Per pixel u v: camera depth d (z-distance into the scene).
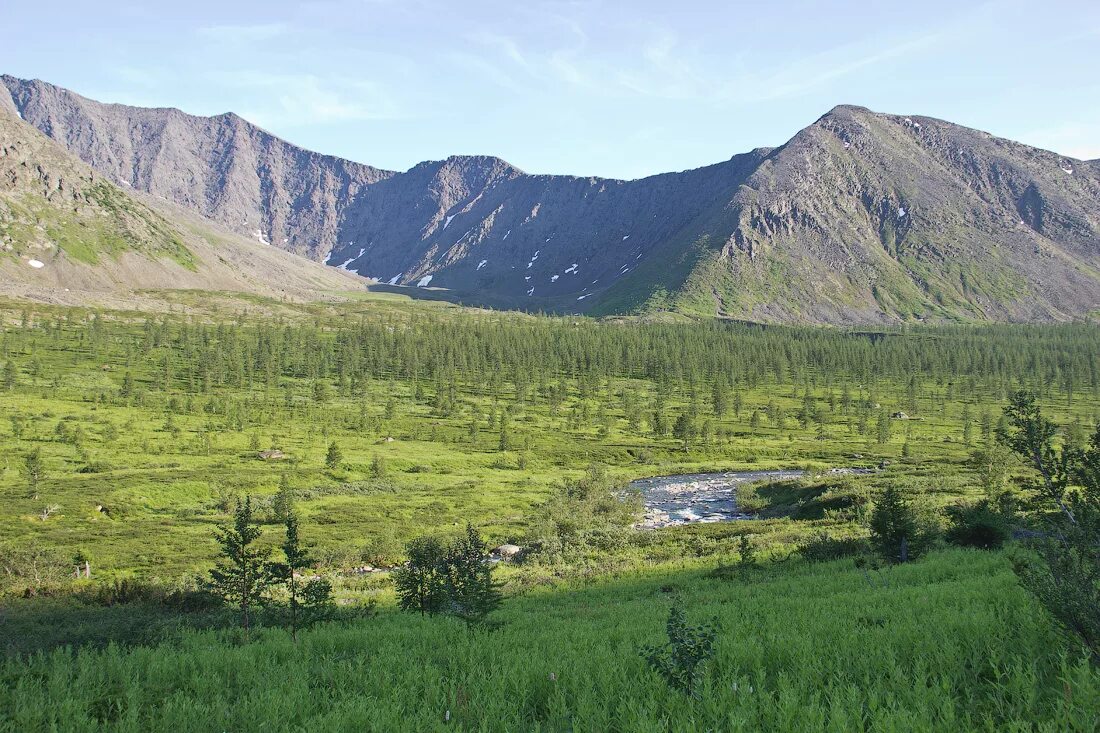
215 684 14.44
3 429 119.56
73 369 191.12
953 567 26.72
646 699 11.05
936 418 182.12
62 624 28.34
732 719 9.20
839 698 9.62
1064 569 11.44
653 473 120.25
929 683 11.13
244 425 144.12
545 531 64.12
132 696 12.93
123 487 86.12
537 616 26.44
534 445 142.88
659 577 40.34
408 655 16.55
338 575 54.38
